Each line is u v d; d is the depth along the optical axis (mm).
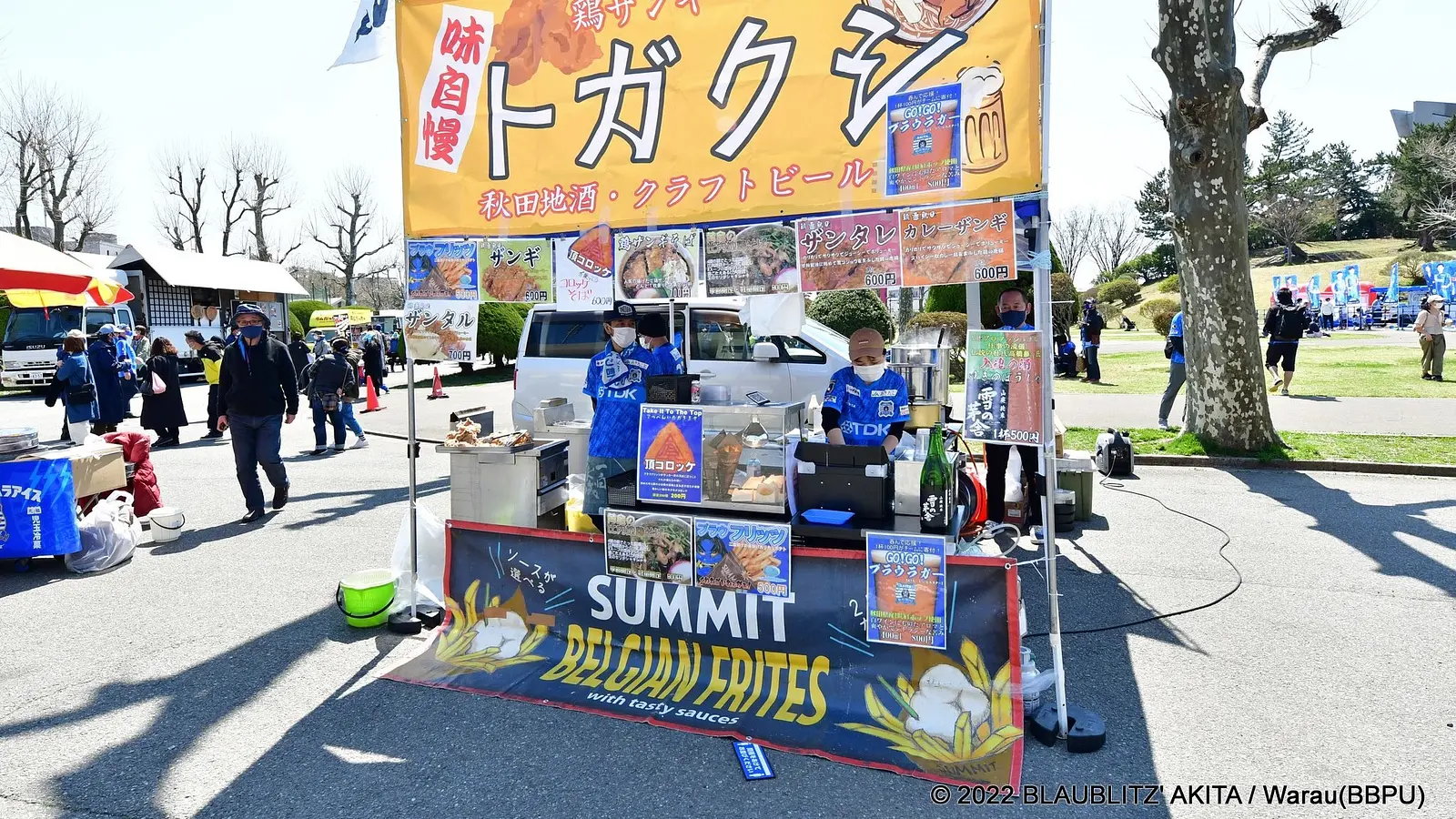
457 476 4547
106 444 6699
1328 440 9281
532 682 3779
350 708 3592
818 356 7859
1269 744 3209
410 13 4277
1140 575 5273
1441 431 9734
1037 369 3238
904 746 3195
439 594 4680
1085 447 9531
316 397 10836
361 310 35750
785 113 3607
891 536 3348
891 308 19984
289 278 29719
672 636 3787
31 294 7188
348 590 4484
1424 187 51156
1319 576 5195
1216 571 5328
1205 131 8406
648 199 3877
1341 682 3730
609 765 3107
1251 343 8758
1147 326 40938
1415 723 3357
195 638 4398
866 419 4094
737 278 3740
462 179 4227
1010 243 3254
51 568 5645
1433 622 4414
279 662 4082
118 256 22078
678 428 3818
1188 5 8133
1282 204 60281
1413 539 5926
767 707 3480
